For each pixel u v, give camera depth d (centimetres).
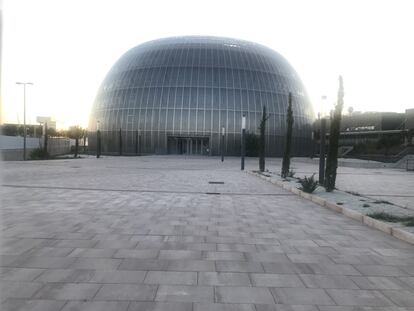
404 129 5797
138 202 1266
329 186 1548
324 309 472
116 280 553
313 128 8044
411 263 660
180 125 6969
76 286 527
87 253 679
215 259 664
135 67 7500
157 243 757
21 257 649
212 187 1772
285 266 634
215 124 6969
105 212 1071
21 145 5225
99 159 4722
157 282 550
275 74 7569
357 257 691
